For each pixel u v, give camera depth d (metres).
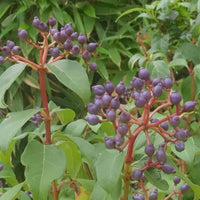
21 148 1.09
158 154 0.32
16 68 0.36
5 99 1.16
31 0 1.09
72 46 0.37
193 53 0.69
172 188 0.48
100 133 0.54
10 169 0.48
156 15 0.83
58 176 0.34
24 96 1.19
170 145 0.44
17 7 1.14
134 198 0.37
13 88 1.11
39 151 0.36
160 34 0.77
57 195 0.41
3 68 1.10
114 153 0.33
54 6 1.10
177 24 0.78
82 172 0.45
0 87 0.35
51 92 1.18
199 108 0.63
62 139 0.40
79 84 0.35
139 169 0.33
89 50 0.39
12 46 0.38
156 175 0.34
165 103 0.35
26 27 1.08
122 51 1.14
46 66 0.35
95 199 0.34
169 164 0.35
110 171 0.31
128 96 0.54
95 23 1.18
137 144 0.37
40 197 0.33
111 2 1.16
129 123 0.33
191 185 0.35
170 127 0.48
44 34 0.38
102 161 0.32
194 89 0.62
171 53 0.82
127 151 0.34
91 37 1.23
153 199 0.36
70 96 1.13
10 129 0.34
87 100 0.34
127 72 1.13
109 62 1.19
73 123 0.48
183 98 0.63
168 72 0.64
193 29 0.73
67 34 0.37
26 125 1.09
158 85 0.32
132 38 1.15
